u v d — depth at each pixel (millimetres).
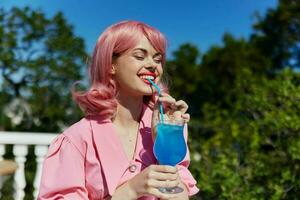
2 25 9039
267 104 4508
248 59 15203
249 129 4527
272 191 3996
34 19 9219
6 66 9109
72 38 9406
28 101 9320
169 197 1916
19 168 4559
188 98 15664
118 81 2146
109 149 2096
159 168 1907
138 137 2182
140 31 2104
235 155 4266
